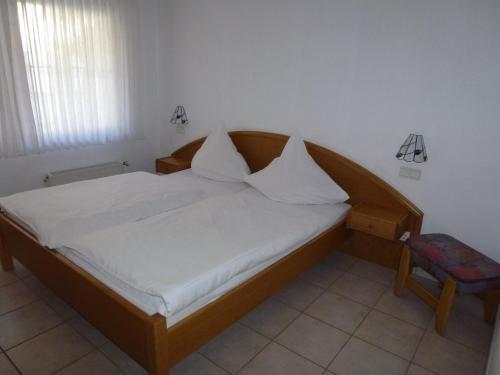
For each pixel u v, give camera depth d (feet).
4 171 10.81
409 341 7.11
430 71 8.34
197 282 5.51
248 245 6.79
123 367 6.22
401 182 9.25
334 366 6.41
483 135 7.96
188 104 13.51
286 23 10.32
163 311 5.16
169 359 5.33
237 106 12.09
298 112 10.70
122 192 8.95
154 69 14.06
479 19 7.58
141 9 13.08
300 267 7.95
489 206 8.17
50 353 6.44
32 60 10.46
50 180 11.55
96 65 12.08
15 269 9.02
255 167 11.89
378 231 8.73
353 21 9.16
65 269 6.52
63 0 10.75
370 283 9.11
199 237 6.96
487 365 6.29
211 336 5.99
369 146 9.59
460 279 6.72
